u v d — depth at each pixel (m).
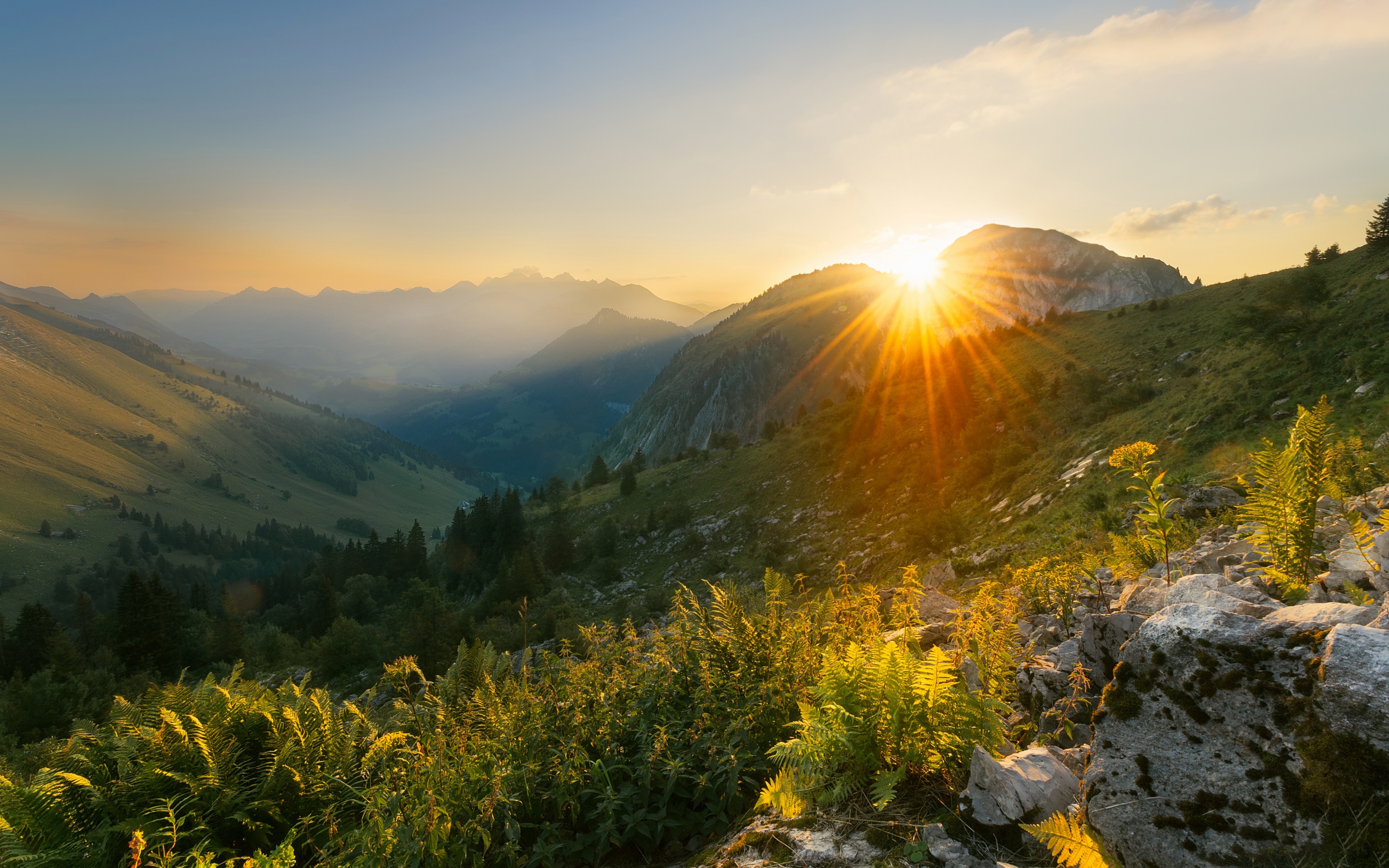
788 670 5.43
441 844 4.19
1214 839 2.34
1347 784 2.12
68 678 47.19
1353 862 2.01
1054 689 4.49
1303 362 38.75
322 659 53.94
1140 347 82.00
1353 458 8.55
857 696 3.75
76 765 5.66
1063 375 80.50
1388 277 46.72
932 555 44.41
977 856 2.82
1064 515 31.39
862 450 92.06
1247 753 2.41
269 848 5.11
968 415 82.44
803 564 64.88
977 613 5.23
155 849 4.50
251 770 5.80
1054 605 7.54
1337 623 2.50
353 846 4.53
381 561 140.50
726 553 86.75
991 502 53.44
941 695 3.50
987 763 3.07
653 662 6.30
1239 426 35.41
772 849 3.35
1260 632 2.62
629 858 4.48
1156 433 42.03
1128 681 2.90
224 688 7.25
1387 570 3.78
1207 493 12.62
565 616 49.69
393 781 5.28
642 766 4.77
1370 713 2.17
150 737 5.60
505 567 92.25
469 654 7.92
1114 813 2.63
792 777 3.79
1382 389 27.56
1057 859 2.69
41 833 4.80
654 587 81.44
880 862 2.96
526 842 4.63
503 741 5.15
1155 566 6.59
